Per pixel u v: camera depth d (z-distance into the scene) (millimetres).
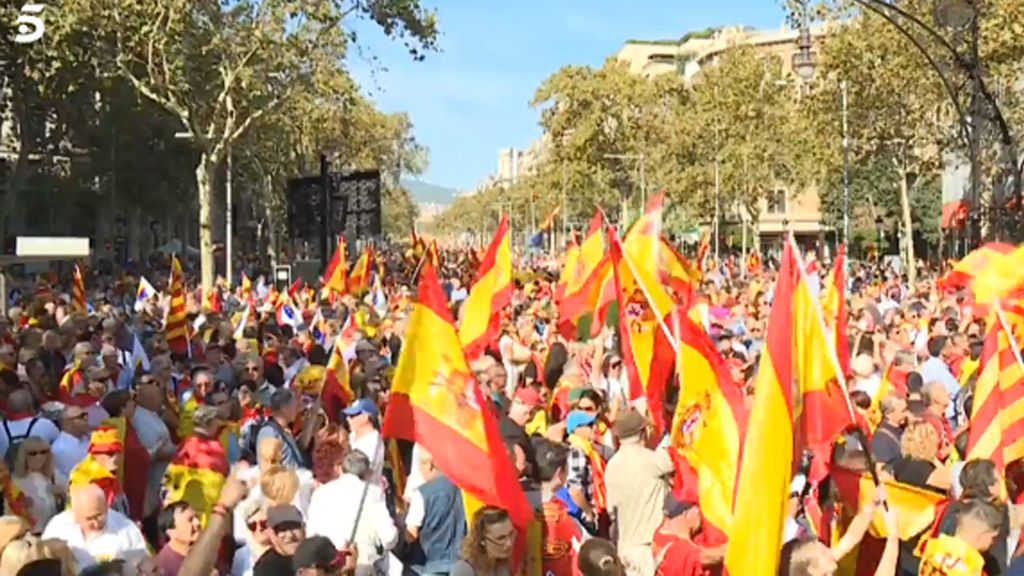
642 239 16703
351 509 8430
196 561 6977
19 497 9406
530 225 130875
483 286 14797
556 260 68625
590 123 85312
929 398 11945
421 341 8109
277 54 38500
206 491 9523
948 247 66750
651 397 10883
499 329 15859
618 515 9266
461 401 8008
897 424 11227
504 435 8883
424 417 8055
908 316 21766
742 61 71938
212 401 11555
